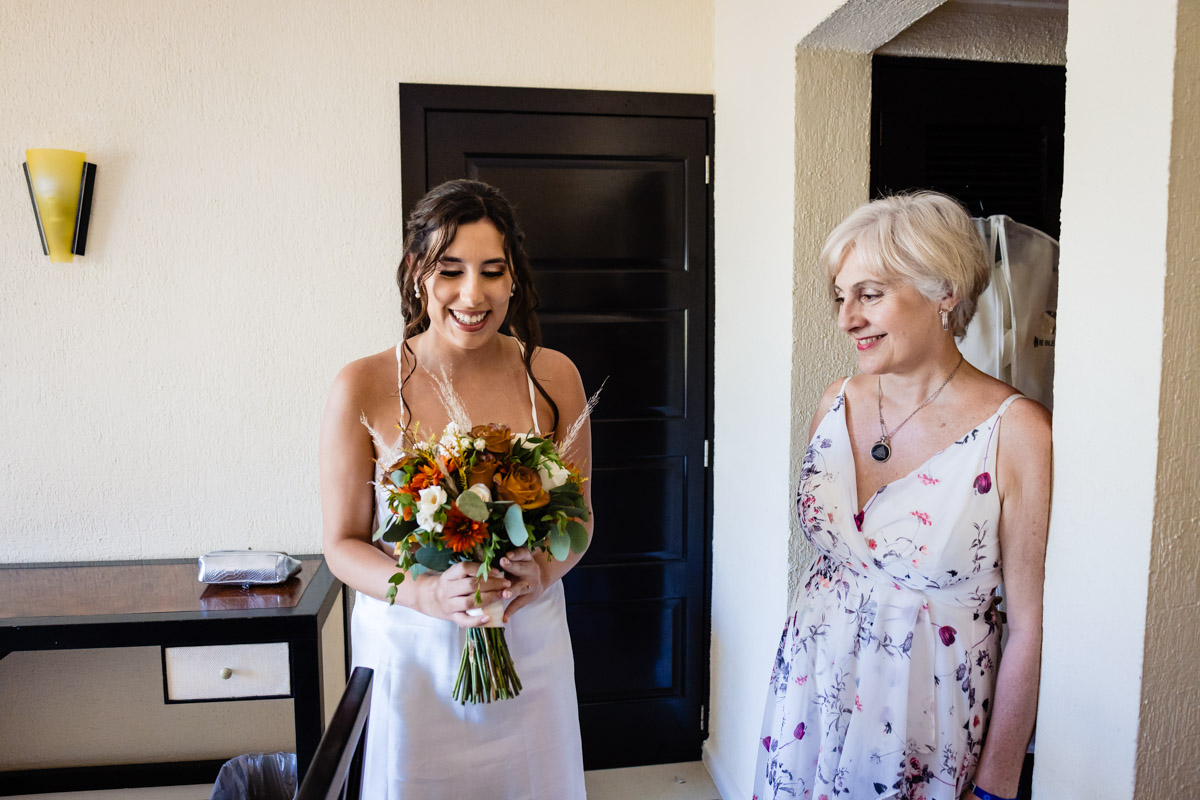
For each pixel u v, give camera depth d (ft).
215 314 7.94
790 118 6.32
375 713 4.69
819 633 4.56
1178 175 3.05
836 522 4.51
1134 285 3.21
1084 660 3.53
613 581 8.73
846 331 4.36
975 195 7.02
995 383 4.19
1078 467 3.54
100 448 7.91
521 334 5.18
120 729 8.38
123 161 7.67
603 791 8.44
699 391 8.66
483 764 4.77
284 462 8.16
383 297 8.12
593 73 8.25
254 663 6.77
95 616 6.54
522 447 4.24
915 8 5.44
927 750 4.19
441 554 4.10
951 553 4.07
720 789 8.34
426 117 8.00
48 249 7.53
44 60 7.47
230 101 7.77
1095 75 3.37
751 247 7.36
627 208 8.41
